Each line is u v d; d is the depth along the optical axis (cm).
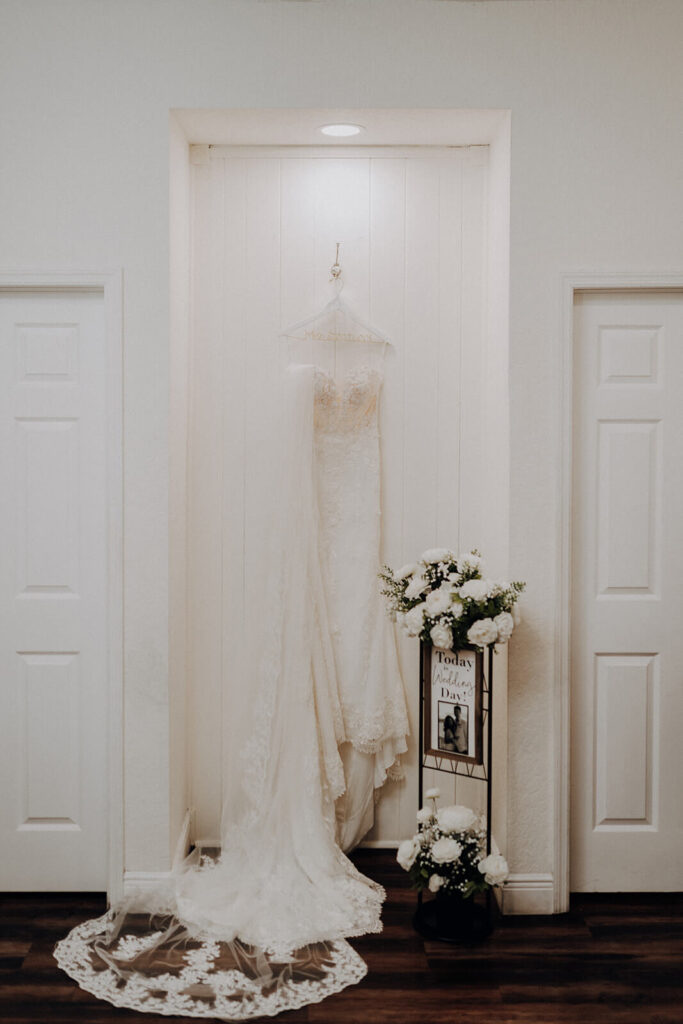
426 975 256
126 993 246
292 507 314
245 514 327
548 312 290
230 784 311
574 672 303
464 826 276
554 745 294
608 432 301
